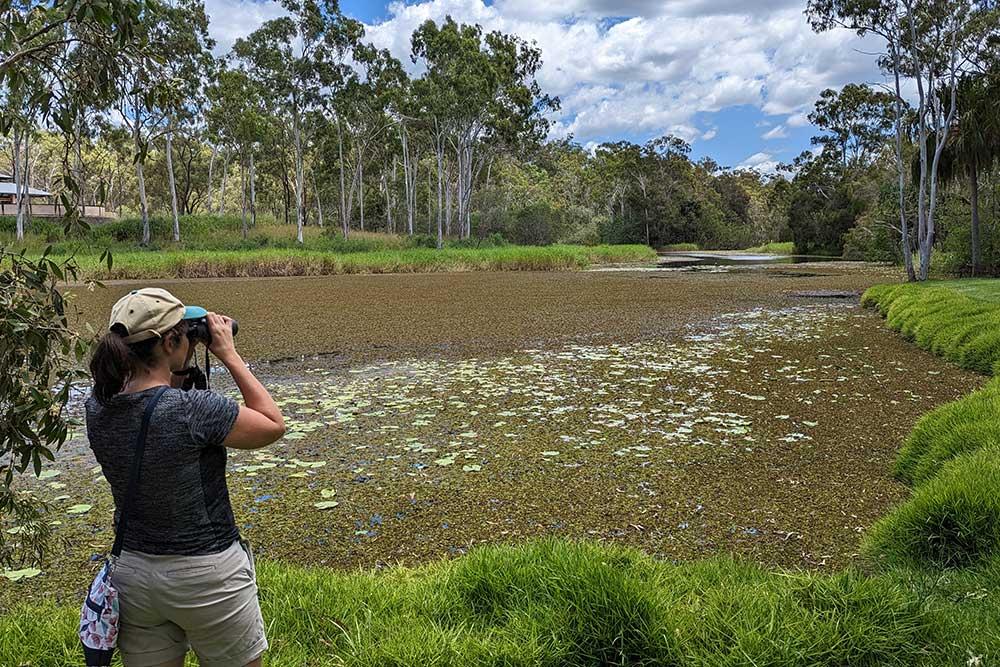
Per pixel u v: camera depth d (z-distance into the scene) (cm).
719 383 827
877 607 286
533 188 6462
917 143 2220
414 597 313
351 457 566
